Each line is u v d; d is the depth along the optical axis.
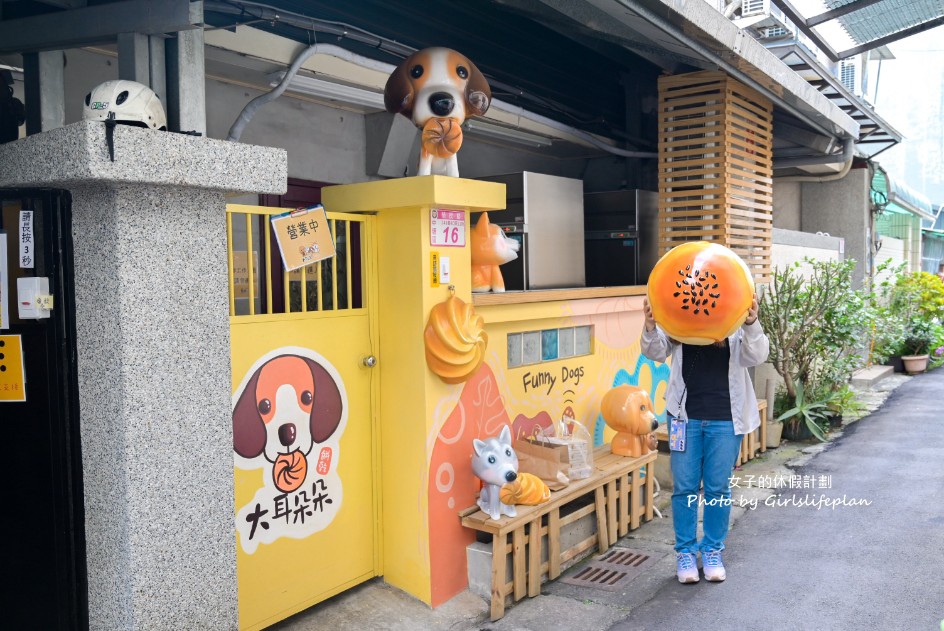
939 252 27.08
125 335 2.67
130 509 2.71
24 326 2.86
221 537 3.01
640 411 5.20
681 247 4.06
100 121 2.48
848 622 3.82
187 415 2.88
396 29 5.19
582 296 5.29
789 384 7.94
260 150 2.99
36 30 3.10
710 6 4.94
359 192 4.15
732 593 4.22
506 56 6.34
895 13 8.08
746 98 7.11
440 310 3.99
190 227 2.87
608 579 4.46
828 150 9.02
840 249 11.67
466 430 4.29
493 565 3.96
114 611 2.80
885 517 5.39
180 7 2.80
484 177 5.94
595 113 7.80
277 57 4.69
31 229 2.80
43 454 2.86
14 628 2.99
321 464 3.88
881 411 9.40
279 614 3.68
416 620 3.90
